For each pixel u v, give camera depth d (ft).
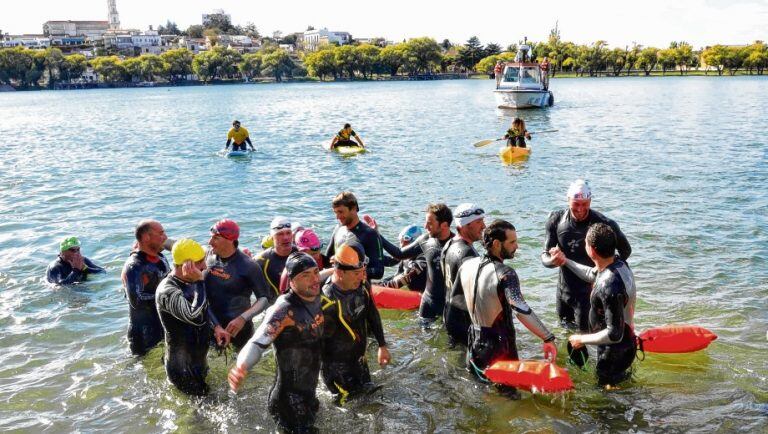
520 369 17.34
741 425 16.52
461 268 18.99
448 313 20.42
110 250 35.09
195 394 18.79
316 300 16.43
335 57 558.15
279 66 588.09
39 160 74.79
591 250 17.72
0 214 44.55
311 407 16.70
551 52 511.40
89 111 192.34
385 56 555.69
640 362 20.22
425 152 74.08
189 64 591.37
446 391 18.60
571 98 202.69
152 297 21.56
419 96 243.19
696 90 245.04
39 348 22.56
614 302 17.26
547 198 45.88
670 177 53.42
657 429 16.47
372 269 23.16
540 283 27.68
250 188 53.42
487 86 361.10
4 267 32.04
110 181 58.39
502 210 42.06
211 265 20.27
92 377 20.20
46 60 532.73
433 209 22.44
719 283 27.30
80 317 25.41
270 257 22.27
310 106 191.31
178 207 46.14
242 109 182.39
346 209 22.67
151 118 152.05
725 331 22.44
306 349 16.22
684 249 32.32
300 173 60.70
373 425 16.90
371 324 18.31
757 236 34.35
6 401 18.72
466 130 102.58
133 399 18.74
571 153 71.05
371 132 102.12
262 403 18.24
